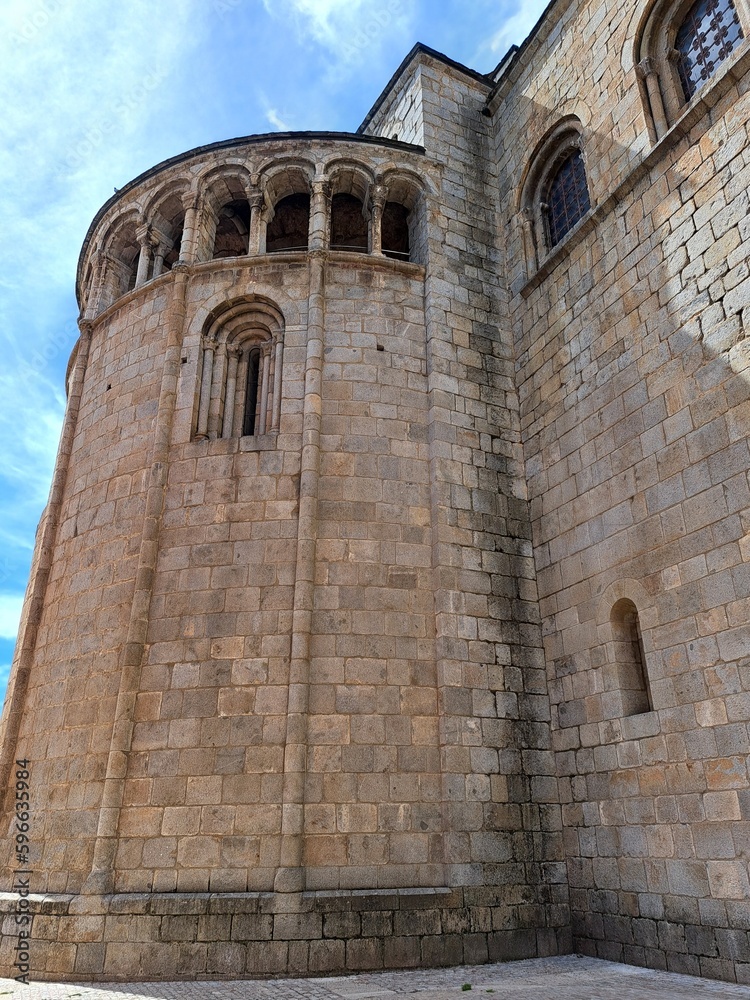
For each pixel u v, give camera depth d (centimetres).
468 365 1838
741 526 1202
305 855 1307
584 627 1512
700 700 1216
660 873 1236
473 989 1073
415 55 2261
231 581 1520
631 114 1652
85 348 2061
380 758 1402
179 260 1908
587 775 1432
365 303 1823
